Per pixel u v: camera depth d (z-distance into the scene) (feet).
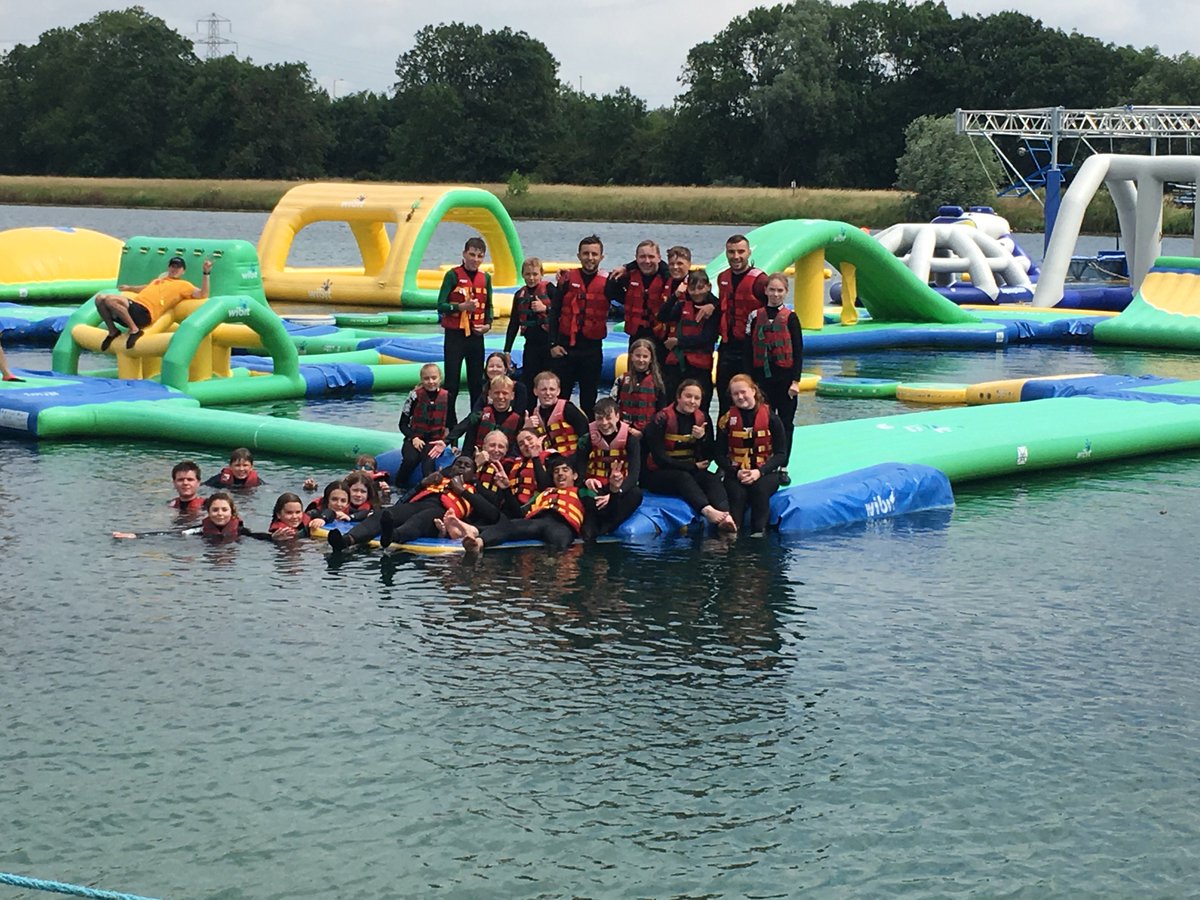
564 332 43.62
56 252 107.86
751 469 38.93
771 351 40.24
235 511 37.93
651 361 39.86
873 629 31.37
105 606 32.17
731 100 322.14
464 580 34.22
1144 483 45.65
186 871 21.30
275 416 55.72
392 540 36.65
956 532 39.29
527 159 339.77
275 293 101.81
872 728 26.32
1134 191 107.14
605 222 256.52
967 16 313.53
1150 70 297.53
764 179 320.09
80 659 29.04
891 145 308.40
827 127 309.83
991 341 84.99
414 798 23.49
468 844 22.13
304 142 336.08
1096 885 21.25
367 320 87.86
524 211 262.06
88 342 58.49
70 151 344.90
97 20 352.08
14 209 273.33
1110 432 48.55
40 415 49.80
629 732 25.99
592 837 22.38
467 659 29.25
